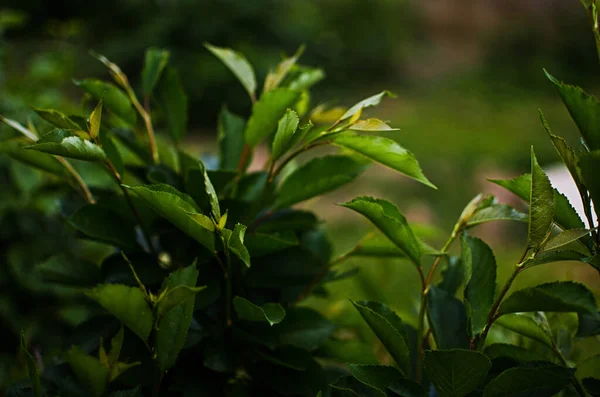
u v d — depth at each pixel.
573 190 1.69
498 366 0.67
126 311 0.65
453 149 3.88
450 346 0.67
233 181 0.75
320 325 0.71
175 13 4.93
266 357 0.70
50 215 1.22
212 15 4.94
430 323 0.68
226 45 4.93
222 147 0.79
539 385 0.62
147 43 4.82
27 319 1.24
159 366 0.66
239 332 0.70
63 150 0.65
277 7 5.39
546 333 0.68
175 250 0.72
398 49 6.34
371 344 0.85
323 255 0.81
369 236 0.74
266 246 0.69
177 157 0.77
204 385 0.70
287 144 0.67
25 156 0.75
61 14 5.52
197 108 4.79
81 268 0.74
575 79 6.30
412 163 0.67
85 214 0.71
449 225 3.00
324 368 0.76
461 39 7.08
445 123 4.71
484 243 0.67
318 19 5.84
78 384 0.68
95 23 5.30
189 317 0.65
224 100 4.74
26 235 1.24
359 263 1.08
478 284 0.66
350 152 0.72
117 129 0.77
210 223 0.64
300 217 0.75
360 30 6.16
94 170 0.99
